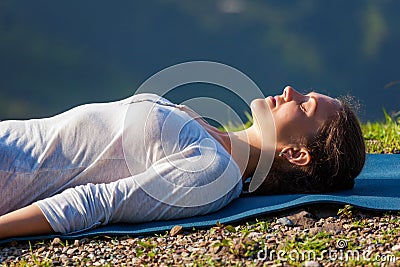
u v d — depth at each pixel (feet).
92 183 28.50
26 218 26.71
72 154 28.45
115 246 26.53
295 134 29.76
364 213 28.30
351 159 29.73
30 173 28.09
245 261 24.93
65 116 29.17
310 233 26.81
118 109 29.27
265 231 26.99
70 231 27.17
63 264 25.43
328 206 28.50
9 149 28.09
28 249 26.48
